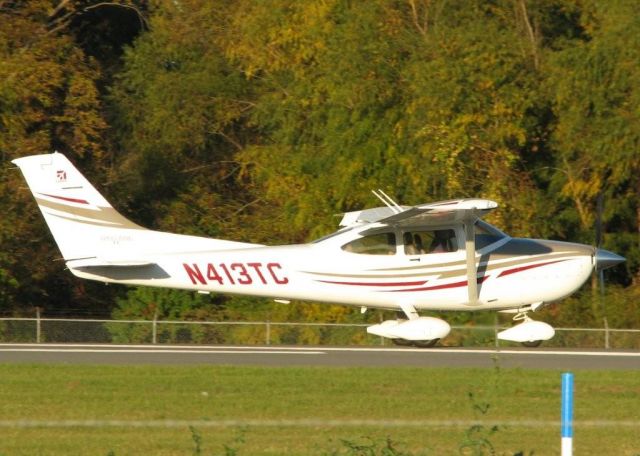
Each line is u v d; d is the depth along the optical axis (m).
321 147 109.50
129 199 125.31
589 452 38.09
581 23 104.94
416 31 107.19
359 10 105.50
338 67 104.44
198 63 125.56
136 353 64.31
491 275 70.94
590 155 97.62
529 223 98.81
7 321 85.12
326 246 71.75
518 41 101.31
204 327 87.00
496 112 99.00
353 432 40.44
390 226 71.12
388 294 71.19
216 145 127.81
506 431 41.03
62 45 115.38
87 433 39.66
